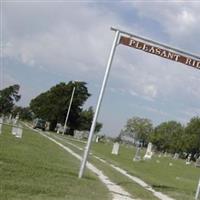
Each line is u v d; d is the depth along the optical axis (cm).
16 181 1625
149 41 2189
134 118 17312
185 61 2216
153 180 2827
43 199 1411
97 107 2178
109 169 2984
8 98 16062
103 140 11488
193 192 2511
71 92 12219
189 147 13575
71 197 1543
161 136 15950
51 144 4622
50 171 2095
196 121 14300
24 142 3925
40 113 12538
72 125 12331
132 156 5906
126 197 1823
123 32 2180
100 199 1627
